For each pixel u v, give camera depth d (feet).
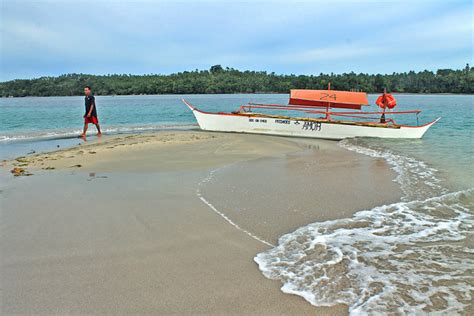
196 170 27.35
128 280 11.50
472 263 12.42
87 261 12.80
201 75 404.77
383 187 22.50
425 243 14.12
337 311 9.76
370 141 45.44
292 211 18.01
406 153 35.96
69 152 35.91
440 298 10.28
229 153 35.40
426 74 354.74
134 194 20.90
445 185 22.98
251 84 365.61
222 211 17.99
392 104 49.14
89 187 22.43
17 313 9.82
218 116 54.24
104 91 343.05
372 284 11.05
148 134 51.57
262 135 51.47
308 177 25.17
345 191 21.57
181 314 9.74
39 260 12.89
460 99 213.46
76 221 16.66
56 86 333.62
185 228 15.81
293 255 13.12
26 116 85.71
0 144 43.16
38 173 26.43
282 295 10.55
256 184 23.16
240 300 10.35
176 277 11.67
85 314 9.77
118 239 14.67
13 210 18.16
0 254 13.34
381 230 15.48
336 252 13.28
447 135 50.62
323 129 49.44
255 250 13.64
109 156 33.37
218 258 12.99
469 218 16.98
